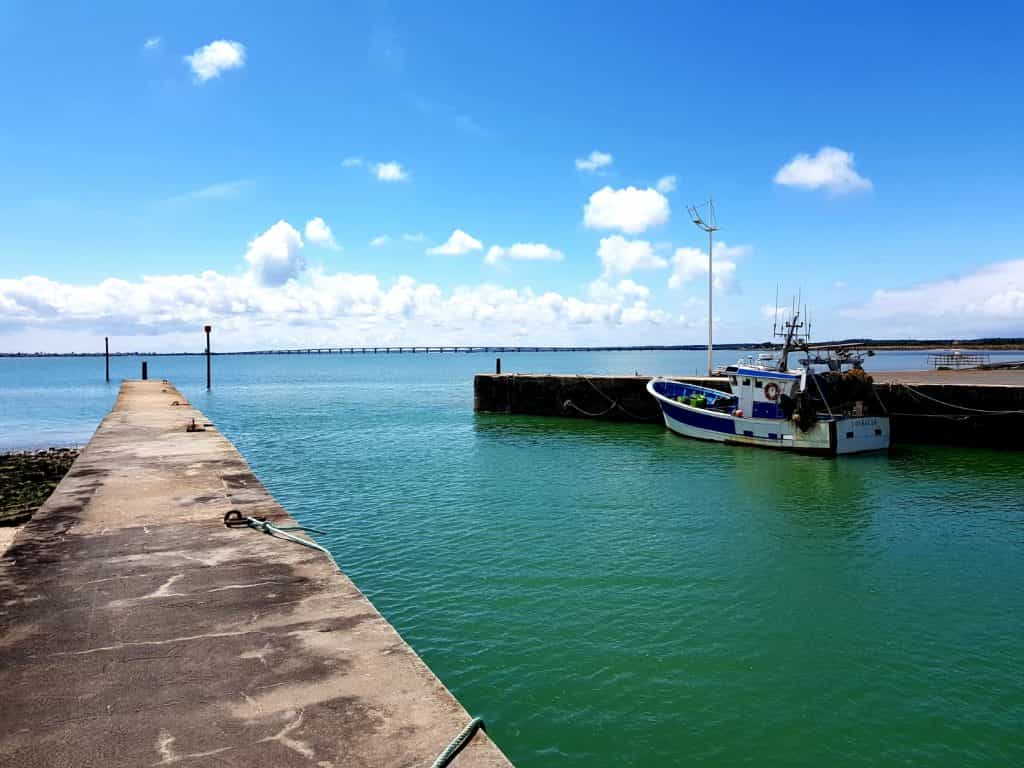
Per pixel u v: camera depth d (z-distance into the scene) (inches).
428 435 1176.8
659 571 468.1
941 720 296.2
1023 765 266.8
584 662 341.7
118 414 818.2
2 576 231.8
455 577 453.7
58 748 130.3
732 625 385.7
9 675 160.4
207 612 199.9
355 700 148.8
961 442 976.9
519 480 772.6
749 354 1043.3
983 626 387.5
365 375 4151.1
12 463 999.0
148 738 133.9
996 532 565.6
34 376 4471.0
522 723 291.0
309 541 272.2
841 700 311.3
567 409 1434.5
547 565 477.4
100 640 180.2
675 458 912.3
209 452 513.3
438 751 129.4
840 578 459.2
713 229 1354.6
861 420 913.5
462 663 339.6
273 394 2369.6
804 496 692.1
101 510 327.9
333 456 947.3
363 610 201.9
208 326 2532.0
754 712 301.1
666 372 3528.5
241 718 141.1
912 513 626.2
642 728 288.5
